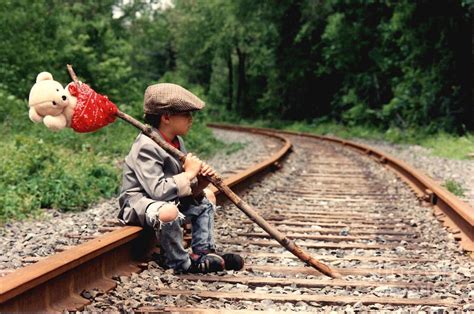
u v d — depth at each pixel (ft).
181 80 80.84
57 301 11.05
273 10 125.70
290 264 15.96
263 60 136.77
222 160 49.03
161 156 14.01
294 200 28.37
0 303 9.08
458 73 76.33
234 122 154.40
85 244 12.55
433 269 15.71
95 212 23.12
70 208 24.45
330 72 113.70
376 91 103.30
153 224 13.88
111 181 29.25
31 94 12.63
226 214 23.22
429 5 76.33
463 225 20.40
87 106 12.87
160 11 100.53
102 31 74.84
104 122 13.32
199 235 15.03
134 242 14.88
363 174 40.22
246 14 129.59
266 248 17.90
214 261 14.51
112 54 74.59
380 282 13.98
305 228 21.20
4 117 46.44
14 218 21.89
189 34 167.32
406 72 86.43
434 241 19.35
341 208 26.12
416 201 28.07
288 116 133.69
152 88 14.47
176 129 14.52
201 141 61.62
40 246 16.44
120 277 13.25
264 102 140.36
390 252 17.87
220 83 174.91
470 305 12.14
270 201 27.71
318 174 39.83
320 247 18.28
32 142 33.91
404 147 68.44
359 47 103.04
